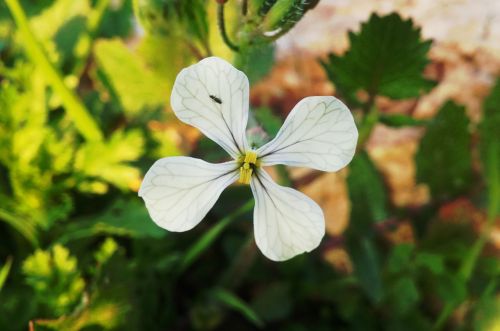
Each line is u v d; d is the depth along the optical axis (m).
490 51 0.19
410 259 0.17
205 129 0.13
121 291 0.15
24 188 0.17
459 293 0.17
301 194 0.13
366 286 0.16
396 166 0.19
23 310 0.16
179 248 0.18
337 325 0.18
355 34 0.15
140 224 0.16
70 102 0.16
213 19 0.16
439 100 0.19
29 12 0.19
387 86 0.15
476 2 0.19
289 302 0.18
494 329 0.17
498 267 0.17
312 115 0.12
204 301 0.18
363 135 0.16
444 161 0.18
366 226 0.17
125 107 0.18
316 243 0.13
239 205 0.18
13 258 0.17
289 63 0.20
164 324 0.17
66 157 0.17
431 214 0.18
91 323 0.15
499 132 0.17
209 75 0.12
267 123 0.17
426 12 0.19
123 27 0.20
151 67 0.17
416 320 0.17
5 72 0.17
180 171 0.12
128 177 0.17
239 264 0.17
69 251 0.16
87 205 0.17
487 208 0.18
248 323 0.18
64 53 0.18
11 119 0.16
